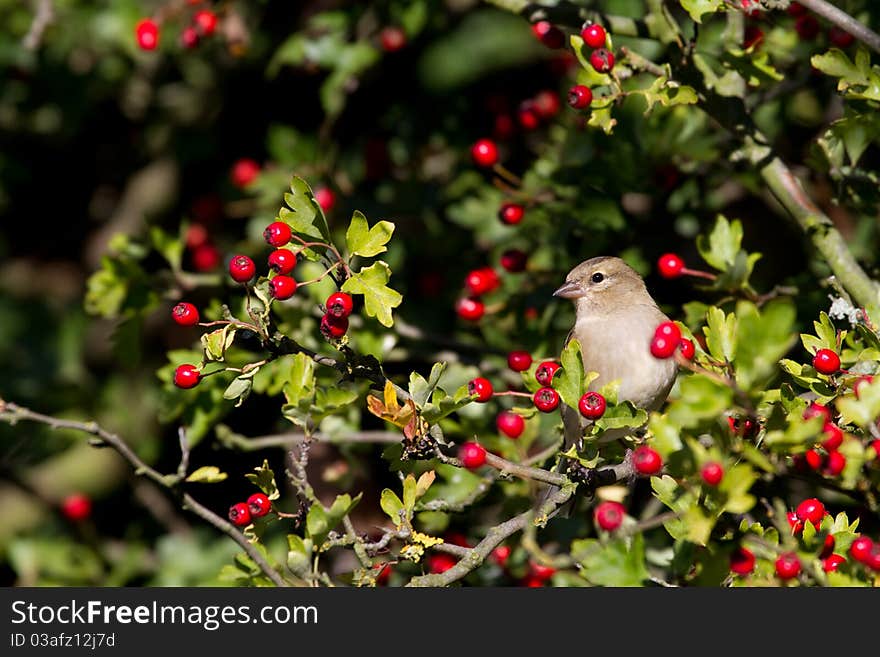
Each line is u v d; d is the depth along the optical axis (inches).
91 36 548.1
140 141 598.9
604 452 346.0
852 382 306.5
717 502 265.3
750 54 366.9
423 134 539.8
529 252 474.9
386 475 506.6
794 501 411.5
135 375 564.4
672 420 263.7
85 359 605.0
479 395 322.0
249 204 535.8
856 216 474.6
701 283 462.3
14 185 608.4
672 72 386.6
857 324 319.9
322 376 422.3
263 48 566.3
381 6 501.0
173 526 513.7
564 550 421.7
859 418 279.0
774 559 286.4
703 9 340.2
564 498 323.6
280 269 303.1
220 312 428.5
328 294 427.2
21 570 450.3
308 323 427.8
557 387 305.7
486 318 464.8
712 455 263.1
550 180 452.8
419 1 486.6
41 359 575.2
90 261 620.4
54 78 557.0
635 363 405.4
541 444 437.4
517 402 435.5
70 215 625.9
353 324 438.3
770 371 256.5
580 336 418.6
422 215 516.4
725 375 296.7
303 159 512.4
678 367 401.7
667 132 438.6
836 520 307.9
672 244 469.4
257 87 587.8
